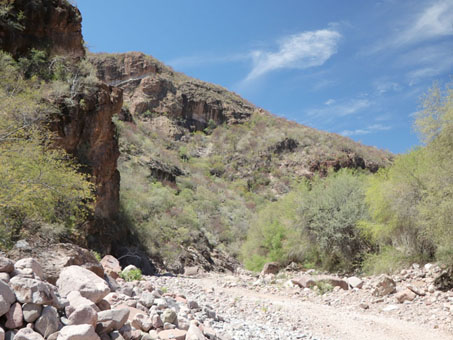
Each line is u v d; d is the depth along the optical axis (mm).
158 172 50219
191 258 30750
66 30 24641
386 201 13750
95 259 6062
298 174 81562
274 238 20234
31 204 8789
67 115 19094
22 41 21781
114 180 24281
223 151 90250
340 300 10312
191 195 51594
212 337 4355
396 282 11258
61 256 5633
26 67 19562
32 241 6027
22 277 3406
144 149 56094
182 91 106438
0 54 17688
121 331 3566
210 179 70750
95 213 21547
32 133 11312
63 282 3920
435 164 10414
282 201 22750
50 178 10266
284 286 12516
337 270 17094
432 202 10102
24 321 3059
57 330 3119
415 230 13039
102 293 3875
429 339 6641
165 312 4188
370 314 8742
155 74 106500
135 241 26344
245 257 23781
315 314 8273
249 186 76188
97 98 21453
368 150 95875
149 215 32812
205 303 8031
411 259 12914
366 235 15688
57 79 20828
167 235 30844
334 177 19672
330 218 17375
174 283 11516
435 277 10703
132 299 4879
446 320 7648
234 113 108625
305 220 18375
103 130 21656
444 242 9625
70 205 12055
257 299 9695
